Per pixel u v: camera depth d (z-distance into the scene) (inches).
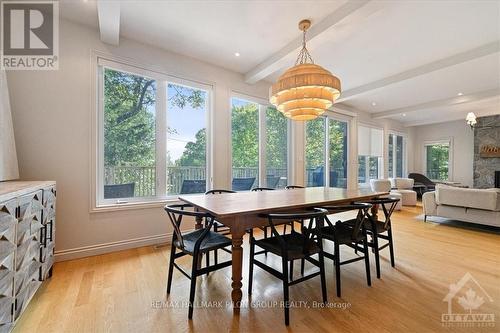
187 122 138.9
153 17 100.5
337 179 234.8
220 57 136.4
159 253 110.3
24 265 61.4
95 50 108.3
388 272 92.7
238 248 68.4
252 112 168.2
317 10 94.8
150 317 65.1
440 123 325.7
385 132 293.0
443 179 325.4
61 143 100.9
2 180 80.7
